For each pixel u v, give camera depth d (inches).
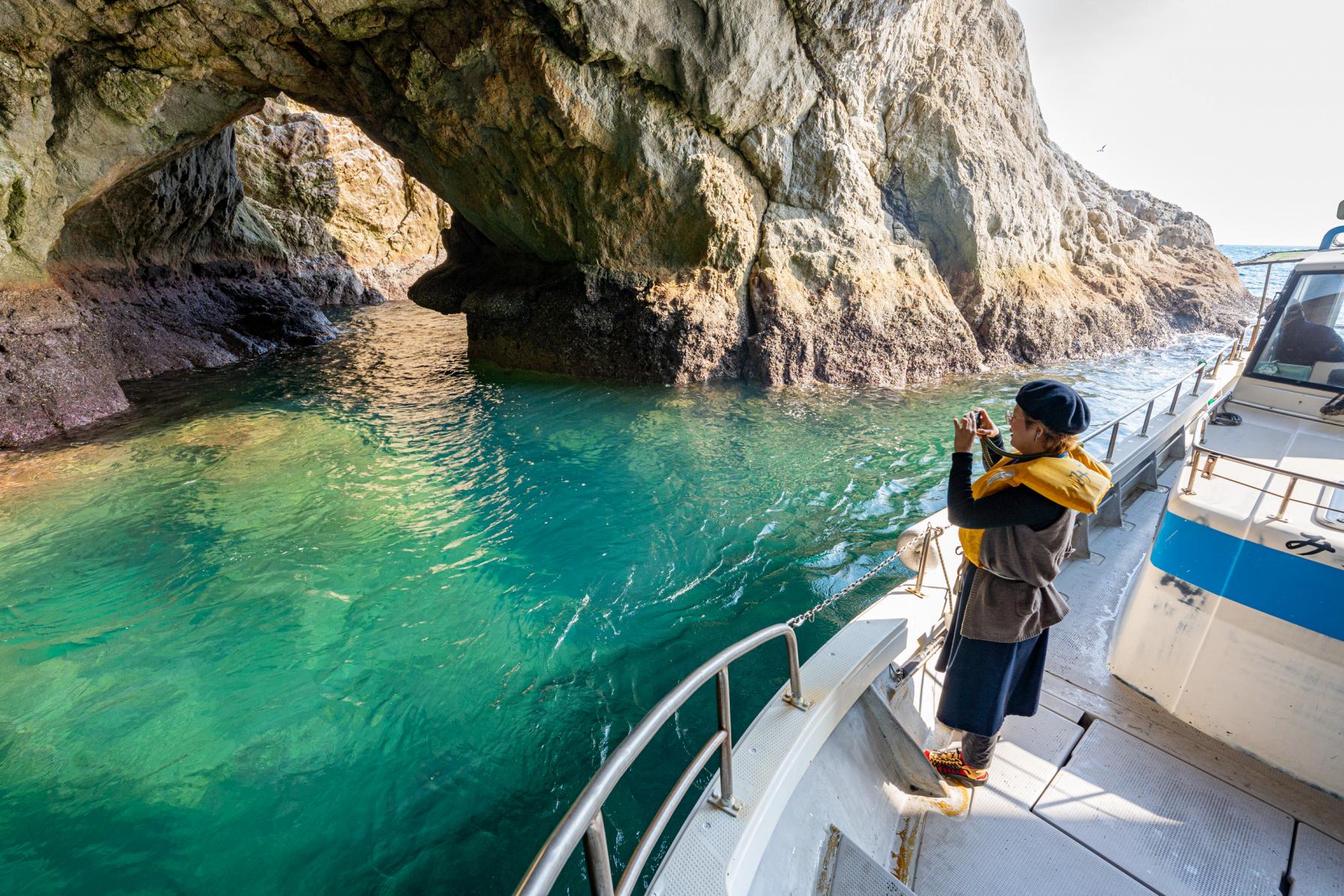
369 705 178.1
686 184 468.1
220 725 170.7
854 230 538.9
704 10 401.1
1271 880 91.0
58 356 408.8
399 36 383.9
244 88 408.2
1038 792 105.7
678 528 278.8
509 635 207.9
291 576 243.0
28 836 138.7
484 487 320.5
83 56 346.0
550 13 373.7
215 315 655.8
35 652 200.1
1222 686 108.8
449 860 134.0
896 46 541.6
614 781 50.7
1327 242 151.0
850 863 85.3
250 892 127.6
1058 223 726.5
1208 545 108.6
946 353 568.4
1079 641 141.5
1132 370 623.2
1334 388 131.9
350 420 425.7
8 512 293.4
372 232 1035.3
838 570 244.7
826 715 95.6
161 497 308.8
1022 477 79.5
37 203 382.0
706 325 494.6
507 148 454.6
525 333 545.6
